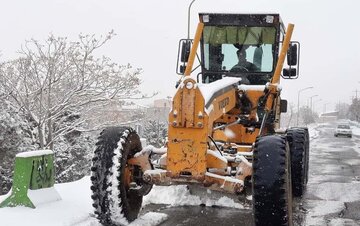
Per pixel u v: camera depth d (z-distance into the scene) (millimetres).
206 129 5328
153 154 6125
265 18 8227
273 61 8359
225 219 6660
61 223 5898
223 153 6117
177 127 5371
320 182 11234
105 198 5602
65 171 17188
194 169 5301
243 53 8453
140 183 6160
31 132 16141
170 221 6520
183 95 5355
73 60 15445
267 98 7395
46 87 15617
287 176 5129
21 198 6566
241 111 7535
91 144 18703
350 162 17203
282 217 5074
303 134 8719
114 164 5633
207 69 8578
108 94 16016
